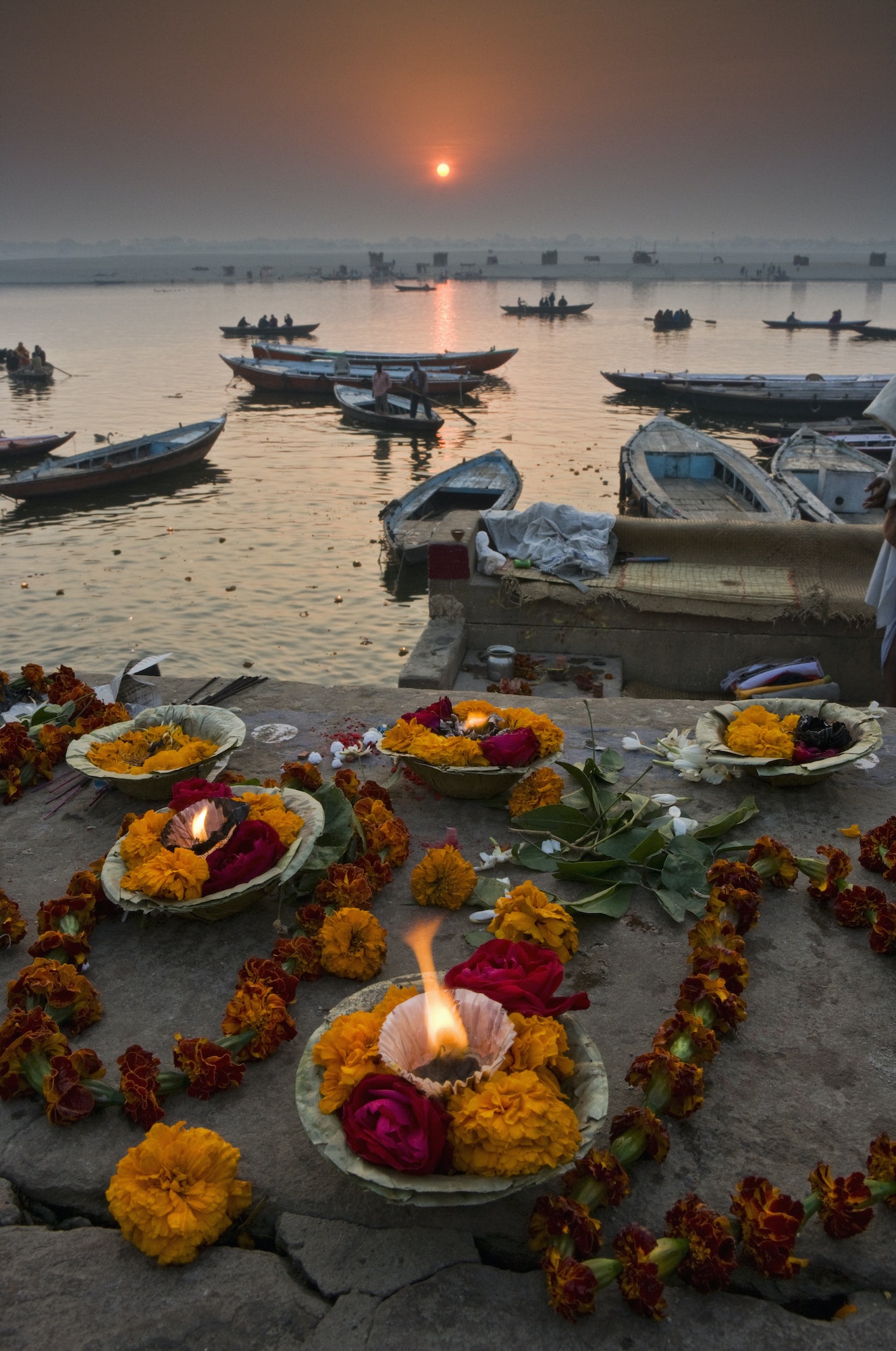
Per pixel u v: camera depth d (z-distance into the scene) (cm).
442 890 324
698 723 414
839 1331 194
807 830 373
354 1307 198
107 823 384
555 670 827
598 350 5197
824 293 11862
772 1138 237
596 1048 225
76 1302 200
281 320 7325
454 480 1934
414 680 747
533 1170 190
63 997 267
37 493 2102
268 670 1305
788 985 290
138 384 3847
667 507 1434
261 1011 259
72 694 463
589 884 341
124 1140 240
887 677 564
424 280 15738
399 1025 210
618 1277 196
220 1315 197
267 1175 228
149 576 1673
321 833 322
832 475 1738
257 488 2273
